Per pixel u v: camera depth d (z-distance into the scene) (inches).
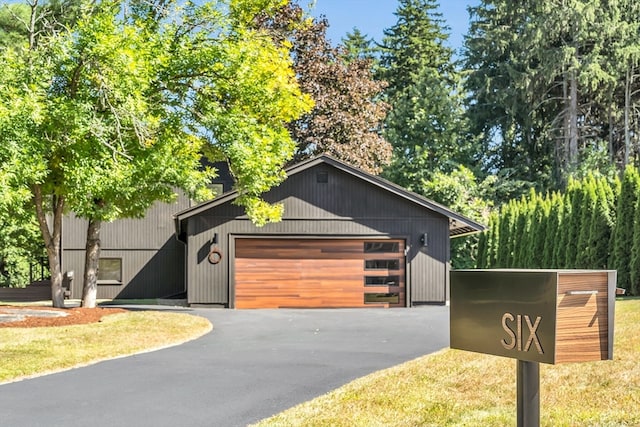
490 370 316.5
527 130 1627.7
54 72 609.3
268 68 677.3
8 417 273.7
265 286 822.5
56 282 692.7
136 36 613.6
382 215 844.0
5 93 555.8
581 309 133.3
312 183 837.2
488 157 1721.2
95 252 716.7
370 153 1247.5
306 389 319.3
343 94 1248.8
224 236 818.8
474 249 1369.3
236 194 808.3
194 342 492.7
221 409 282.7
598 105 1622.8
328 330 565.9
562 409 243.9
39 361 393.7
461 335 152.0
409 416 251.6
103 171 586.2
